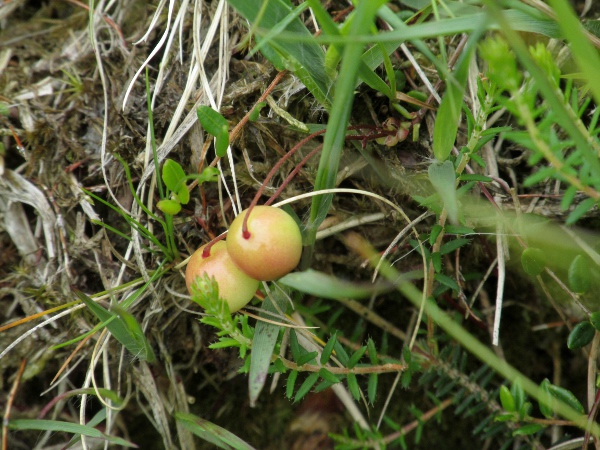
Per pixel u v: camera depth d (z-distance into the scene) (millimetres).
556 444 87
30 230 95
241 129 85
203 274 65
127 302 82
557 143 50
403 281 79
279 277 67
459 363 94
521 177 91
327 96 73
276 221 65
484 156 88
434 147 64
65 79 96
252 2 63
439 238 77
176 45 91
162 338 92
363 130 84
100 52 95
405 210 89
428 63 88
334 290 71
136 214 88
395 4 89
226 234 71
